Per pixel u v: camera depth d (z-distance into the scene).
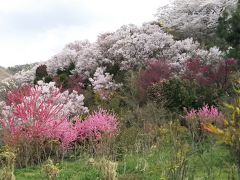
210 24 20.02
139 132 10.88
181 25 21.22
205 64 16.47
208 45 18.83
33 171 9.62
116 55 18.20
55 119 11.34
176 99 13.49
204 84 14.25
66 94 14.10
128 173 8.77
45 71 20.05
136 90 14.62
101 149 10.16
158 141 10.22
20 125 10.77
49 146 10.79
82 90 16.58
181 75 15.06
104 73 18.02
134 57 17.91
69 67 19.69
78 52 20.05
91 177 8.38
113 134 10.70
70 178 8.60
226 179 7.71
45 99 12.30
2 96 17.66
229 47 17.34
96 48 18.97
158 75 14.99
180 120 12.06
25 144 10.43
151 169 8.66
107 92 15.45
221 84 14.25
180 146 8.23
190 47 17.77
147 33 19.44
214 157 9.12
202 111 11.68
